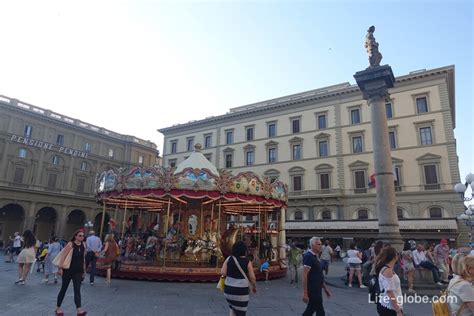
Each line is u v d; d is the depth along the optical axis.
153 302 8.83
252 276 5.45
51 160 47.91
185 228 17.03
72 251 7.04
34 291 9.89
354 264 13.01
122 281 12.73
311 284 5.75
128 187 14.17
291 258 14.15
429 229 31.75
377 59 15.26
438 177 34.53
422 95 37.12
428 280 11.91
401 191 36.00
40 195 45.47
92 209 51.31
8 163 43.34
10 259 20.83
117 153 57.09
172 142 56.81
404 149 36.88
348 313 8.27
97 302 8.60
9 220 45.41
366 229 34.72
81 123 52.34
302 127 44.38
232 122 50.78
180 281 12.91
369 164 38.41
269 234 19.17
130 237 18.59
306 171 42.50
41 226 48.41
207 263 15.87
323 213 40.19
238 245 5.61
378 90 14.55
